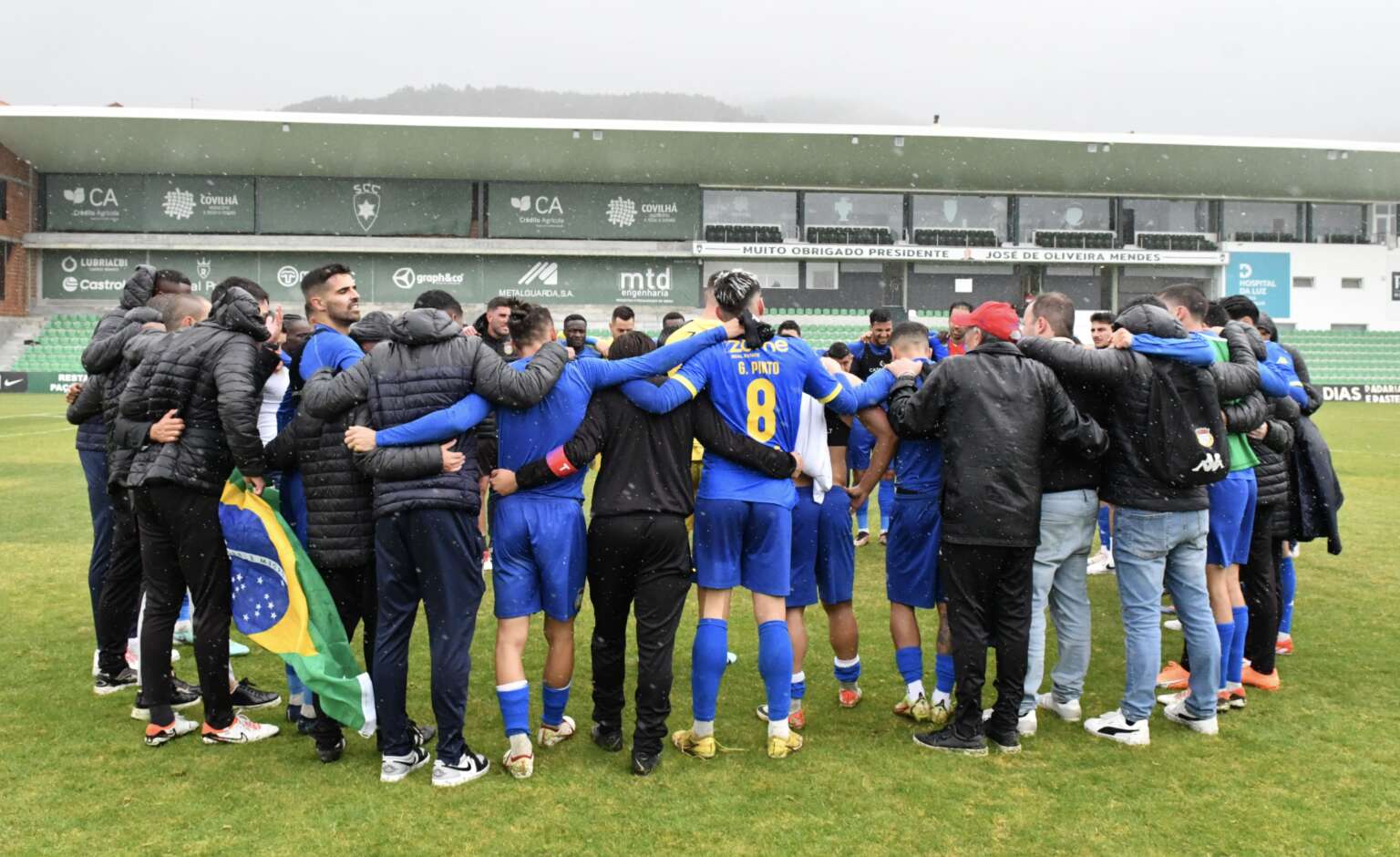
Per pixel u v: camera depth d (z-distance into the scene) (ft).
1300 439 15.76
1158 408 12.61
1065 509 13.08
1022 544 12.14
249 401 11.75
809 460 13.32
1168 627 19.13
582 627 18.78
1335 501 15.66
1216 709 13.33
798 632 13.44
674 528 11.87
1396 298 118.93
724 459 12.27
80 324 107.24
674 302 114.32
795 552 13.42
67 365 101.81
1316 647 17.26
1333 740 12.86
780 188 114.52
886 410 13.89
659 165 110.52
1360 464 45.44
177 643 17.42
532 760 11.87
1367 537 27.81
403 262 112.06
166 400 12.01
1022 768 11.93
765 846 9.77
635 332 12.87
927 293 114.01
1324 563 24.43
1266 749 12.55
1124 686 15.31
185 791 11.02
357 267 111.55
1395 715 13.85
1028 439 12.27
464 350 11.43
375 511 11.32
